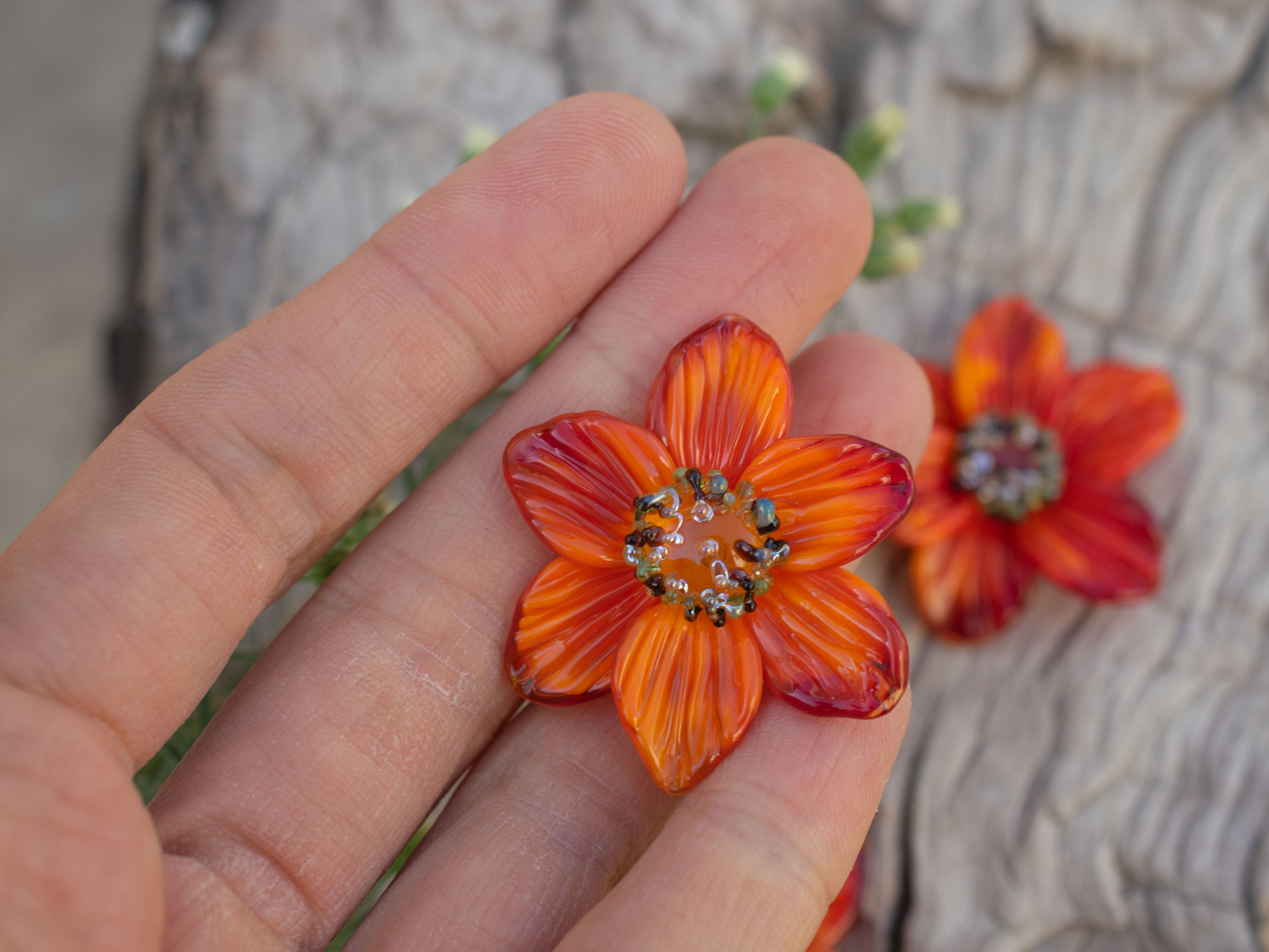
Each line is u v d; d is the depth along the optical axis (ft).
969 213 0.61
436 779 0.39
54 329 0.87
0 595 0.33
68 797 0.30
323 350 0.39
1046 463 0.53
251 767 0.37
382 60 0.61
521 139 0.41
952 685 0.56
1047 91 0.62
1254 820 0.53
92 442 0.84
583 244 0.41
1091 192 0.61
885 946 0.54
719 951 0.33
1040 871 0.54
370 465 0.40
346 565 0.40
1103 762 0.54
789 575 0.38
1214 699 0.55
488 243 0.40
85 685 0.33
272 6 0.62
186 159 0.60
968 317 0.61
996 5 0.62
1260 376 0.59
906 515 0.37
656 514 0.37
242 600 0.36
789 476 0.38
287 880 0.36
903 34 0.63
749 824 0.35
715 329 0.38
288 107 0.60
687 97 0.62
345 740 0.38
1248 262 0.60
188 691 0.35
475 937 0.36
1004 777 0.55
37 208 0.89
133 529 0.35
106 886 0.29
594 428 0.37
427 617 0.39
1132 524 0.53
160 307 0.59
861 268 0.46
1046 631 0.57
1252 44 0.61
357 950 0.36
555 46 0.63
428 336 0.40
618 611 0.38
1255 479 0.57
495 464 0.41
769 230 0.42
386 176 0.60
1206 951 0.52
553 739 0.39
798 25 0.63
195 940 0.33
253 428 0.38
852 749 0.37
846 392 0.43
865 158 0.53
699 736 0.36
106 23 0.93
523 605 0.37
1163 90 0.62
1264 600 0.56
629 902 0.34
